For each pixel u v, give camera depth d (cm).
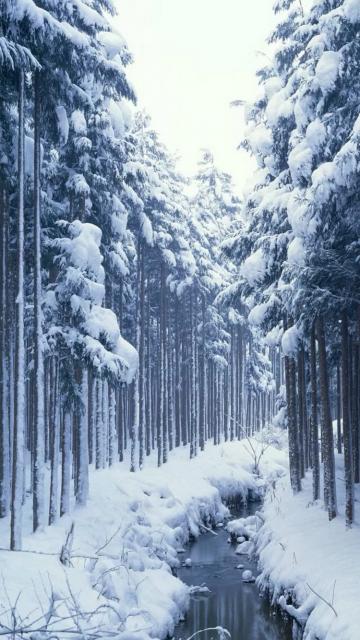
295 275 1745
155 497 2509
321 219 1508
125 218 2248
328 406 1852
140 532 1930
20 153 1448
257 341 5478
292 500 2269
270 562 1753
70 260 1778
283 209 1986
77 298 1778
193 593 1748
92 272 1830
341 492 2142
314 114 1562
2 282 1680
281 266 1989
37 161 1553
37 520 1598
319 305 1650
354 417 2227
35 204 1556
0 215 1688
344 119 1494
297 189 1678
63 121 1662
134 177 2227
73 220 2012
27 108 1828
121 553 1648
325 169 1384
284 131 1983
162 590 1565
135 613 1234
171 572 1859
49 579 1168
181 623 1510
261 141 2077
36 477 1605
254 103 2170
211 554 2212
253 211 2186
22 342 1429
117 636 1034
